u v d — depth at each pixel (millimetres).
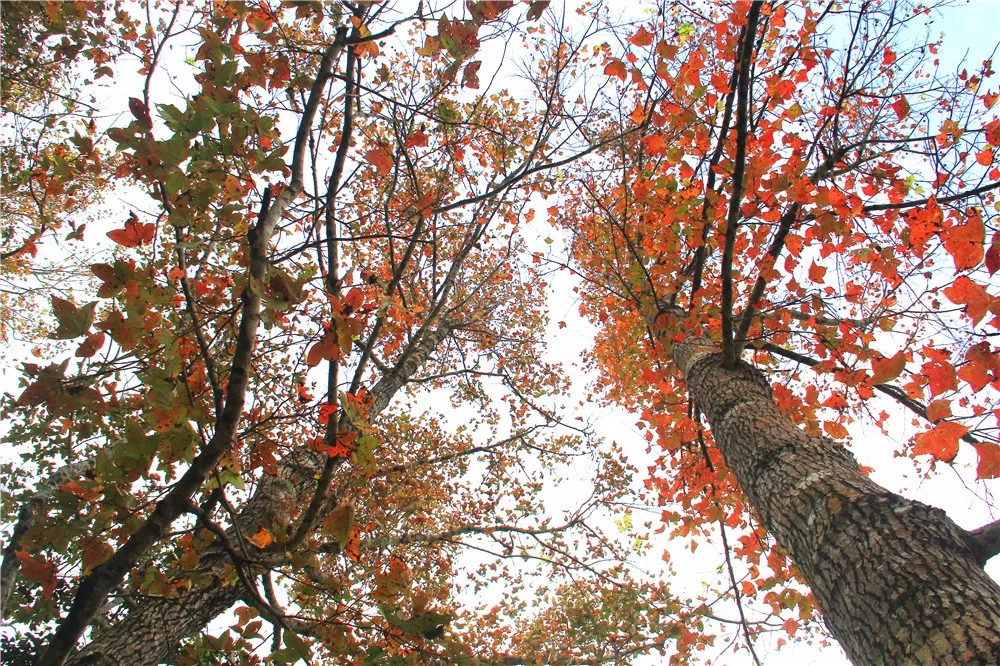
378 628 1926
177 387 1757
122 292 1563
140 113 1688
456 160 3400
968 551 1754
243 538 1993
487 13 1833
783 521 2279
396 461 5480
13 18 3344
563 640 5465
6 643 3385
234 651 1918
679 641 4875
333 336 1753
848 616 1798
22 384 2471
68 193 3121
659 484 4820
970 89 3252
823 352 3586
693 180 3762
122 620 2896
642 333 5594
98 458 1594
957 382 1876
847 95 3188
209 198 1702
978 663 1356
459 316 6227
